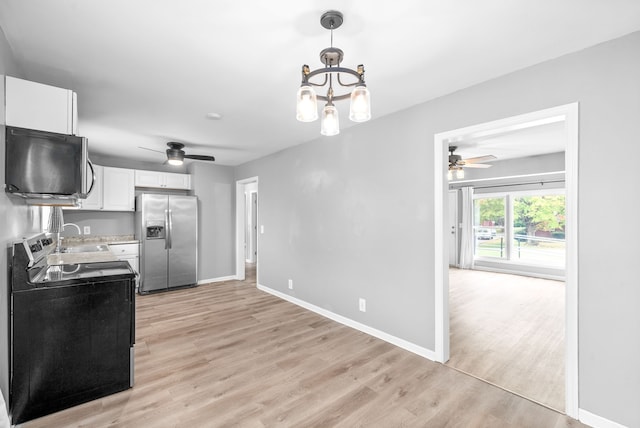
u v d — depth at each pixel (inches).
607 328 68.1
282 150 176.9
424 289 104.1
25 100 70.2
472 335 122.0
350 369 95.2
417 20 61.6
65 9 57.3
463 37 67.6
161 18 60.6
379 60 77.3
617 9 57.7
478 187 273.9
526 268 244.8
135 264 189.2
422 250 104.7
